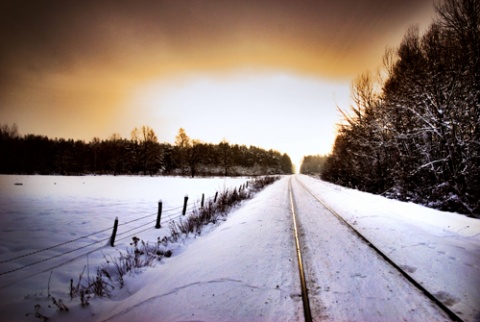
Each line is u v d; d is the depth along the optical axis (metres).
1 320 4.04
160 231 9.65
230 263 5.34
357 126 20.42
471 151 10.55
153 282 5.31
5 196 18.42
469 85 10.69
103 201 17.03
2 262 6.27
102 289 5.12
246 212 12.08
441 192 11.51
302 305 3.64
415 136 13.51
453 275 4.34
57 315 4.28
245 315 3.50
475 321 3.13
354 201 13.95
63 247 7.57
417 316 3.30
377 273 4.53
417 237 6.50
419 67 12.63
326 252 5.75
